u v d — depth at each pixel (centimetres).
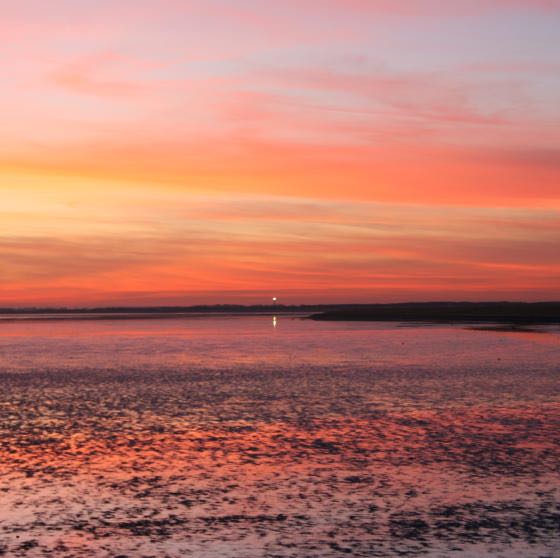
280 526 1327
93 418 2505
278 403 2861
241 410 2683
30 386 3459
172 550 1209
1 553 1199
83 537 1273
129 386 3450
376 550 1201
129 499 1505
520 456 1888
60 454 1931
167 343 7450
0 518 1378
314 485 1612
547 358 4934
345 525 1330
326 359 5081
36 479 1667
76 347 6788
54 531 1305
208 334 9819
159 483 1633
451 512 1405
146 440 2117
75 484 1623
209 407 2759
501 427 2308
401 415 2556
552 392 3141
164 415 2569
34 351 6181
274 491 1563
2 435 2200
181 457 1892
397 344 6794
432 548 1207
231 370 4278
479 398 2966
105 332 10888
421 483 1625
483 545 1219
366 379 3719
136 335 9612
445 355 5309
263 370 4262
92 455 1919
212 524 1341
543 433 2205
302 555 1183
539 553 1180
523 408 2697
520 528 1305
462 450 1966
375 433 2217
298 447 2014
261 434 2208
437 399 2947
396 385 3434
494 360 4797
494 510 1415
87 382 3638
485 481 1636
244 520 1363
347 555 1181
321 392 3197
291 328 12250
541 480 1641
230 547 1220
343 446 2023
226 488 1589
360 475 1700
